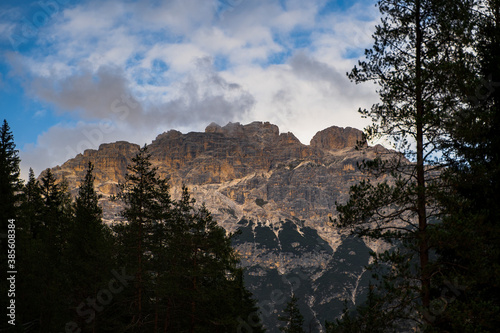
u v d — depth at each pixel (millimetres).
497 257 17375
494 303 18359
